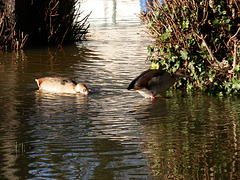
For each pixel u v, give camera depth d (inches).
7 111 363.9
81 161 254.7
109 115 352.5
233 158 255.8
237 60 412.5
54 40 768.3
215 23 421.7
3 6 711.7
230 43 423.8
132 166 246.8
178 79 442.0
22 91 434.6
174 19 441.7
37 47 737.6
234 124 323.0
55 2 769.6
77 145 281.0
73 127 319.9
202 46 427.2
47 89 438.3
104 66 555.2
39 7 765.9
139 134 302.5
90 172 239.0
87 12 1181.1
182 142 285.1
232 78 414.6
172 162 251.3
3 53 675.4
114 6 1305.4
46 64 576.4
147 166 246.5
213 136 296.4
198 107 376.5
